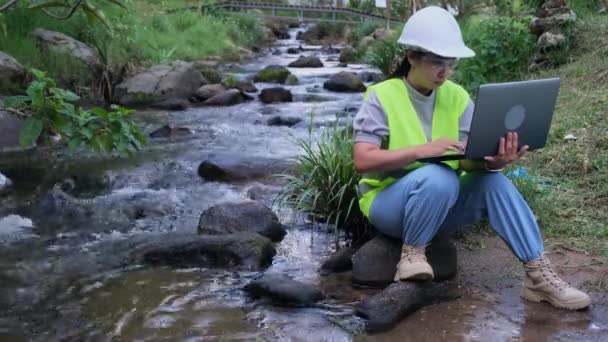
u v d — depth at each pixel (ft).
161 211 16.96
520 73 26.27
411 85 11.32
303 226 15.67
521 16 30.99
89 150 22.99
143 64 38.86
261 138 25.67
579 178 15.99
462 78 27.32
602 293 11.66
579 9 29.04
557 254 13.03
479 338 10.34
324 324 10.96
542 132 11.12
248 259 13.41
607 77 22.16
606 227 13.83
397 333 10.59
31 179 19.66
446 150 10.59
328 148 15.75
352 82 38.42
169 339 10.57
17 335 10.75
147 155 22.65
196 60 47.57
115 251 14.34
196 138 25.68
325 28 77.25
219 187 18.86
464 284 12.15
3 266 13.56
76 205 17.42
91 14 14.38
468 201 11.52
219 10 64.85
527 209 11.35
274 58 56.65
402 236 11.76
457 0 47.91
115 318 11.32
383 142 11.39
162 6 57.88
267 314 11.42
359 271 12.39
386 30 57.93
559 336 10.33
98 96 33.45
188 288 12.50
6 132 22.88
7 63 27.37
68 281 12.85
